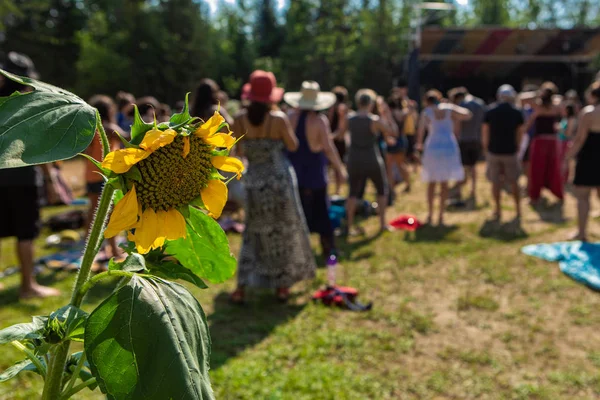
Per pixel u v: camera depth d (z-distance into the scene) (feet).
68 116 2.63
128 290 2.89
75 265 19.65
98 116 2.74
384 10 129.18
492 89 74.69
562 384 12.00
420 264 19.75
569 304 16.21
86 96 113.80
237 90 132.98
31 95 2.64
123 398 2.67
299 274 15.80
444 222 25.73
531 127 31.55
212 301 16.38
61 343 3.01
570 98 37.96
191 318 3.00
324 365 12.53
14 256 21.66
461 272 18.92
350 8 160.35
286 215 15.35
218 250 3.76
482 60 70.33
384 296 16.88
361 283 17.88
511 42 68.08
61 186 31.63
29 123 2.55
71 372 3.63
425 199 31.40
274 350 13.23
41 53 129.90
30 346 3.44
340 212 25.17
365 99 23.16
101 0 135.03
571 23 186.29
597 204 28.84
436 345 13.83
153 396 2.68
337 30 150.20
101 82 112.16
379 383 11.91
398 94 35.35
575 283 17.74
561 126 34.68
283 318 15.19
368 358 13.06
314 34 151.12
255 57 149.28
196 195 3.18
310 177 19.15
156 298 2.91
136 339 2.77
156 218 3.06
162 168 3.01
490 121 25.50
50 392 3.18
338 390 11.50
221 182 3.23
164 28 119.24
